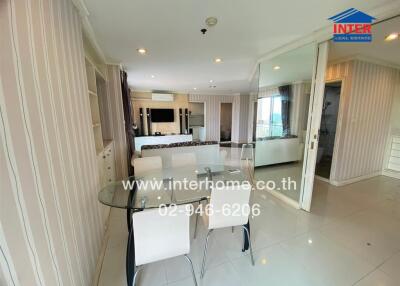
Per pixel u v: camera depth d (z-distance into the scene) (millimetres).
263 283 1498
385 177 3951
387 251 1833
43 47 1022
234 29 2107
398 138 3863
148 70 3965
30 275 792
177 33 2188
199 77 4723
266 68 3133
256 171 3768
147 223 1180
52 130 1059
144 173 2381
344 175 3545
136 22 1913
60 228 1058
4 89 711
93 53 2691
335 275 1562
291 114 3021
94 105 2457
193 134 8664
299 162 2846
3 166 684
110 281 1543
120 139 3693
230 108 9375
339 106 3375
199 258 1774
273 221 2369
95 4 1585
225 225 1649
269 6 1655
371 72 3381
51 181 1002
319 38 2211
